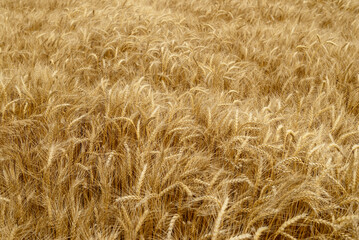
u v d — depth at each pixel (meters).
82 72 3.42
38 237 1.49
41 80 2.72
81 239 1.50
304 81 3.52
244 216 1.68
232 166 1.95
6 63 3.40
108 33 4.39
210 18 6.39
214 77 3.30
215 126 2.26
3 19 4.98
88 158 1.93
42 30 4.95
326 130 2.38
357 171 1.52
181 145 2.17
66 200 1.64
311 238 1.58
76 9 5.51
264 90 3.56
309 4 7.82
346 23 6.33
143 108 2.32
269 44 4.66
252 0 7.50
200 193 1.77
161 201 1.71
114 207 1.60
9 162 1.88
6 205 1.54
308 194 1.47
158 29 4.66
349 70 3.44
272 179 1.72
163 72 3.33
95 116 2.39
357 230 1.36
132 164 1.96
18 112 2.27
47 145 1.84
